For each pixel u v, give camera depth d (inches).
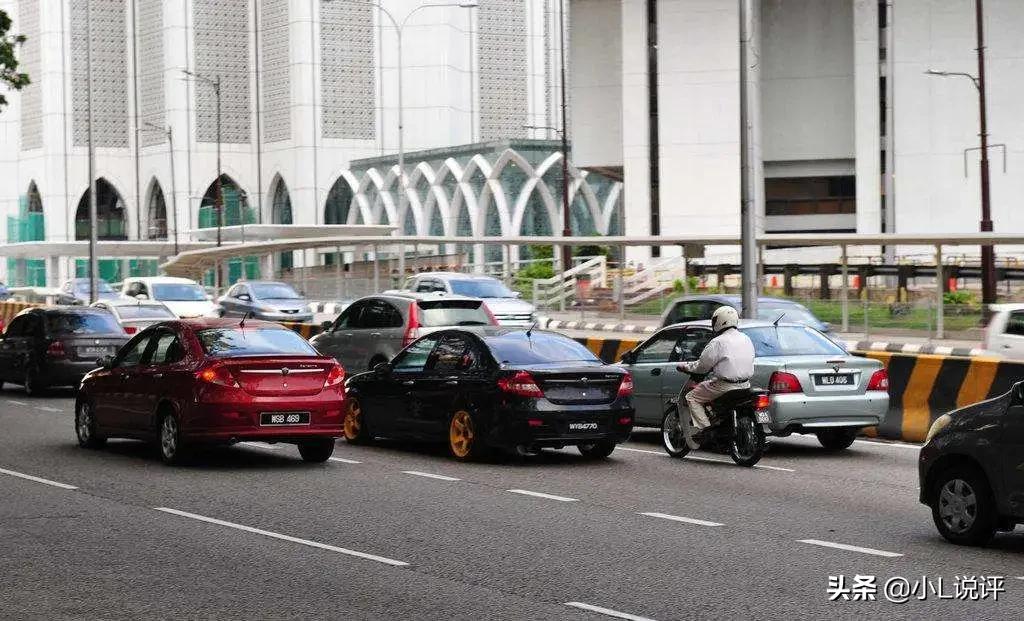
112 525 660.1
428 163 4977.9
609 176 4264.3
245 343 894.4
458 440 918.4
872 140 3410.4
